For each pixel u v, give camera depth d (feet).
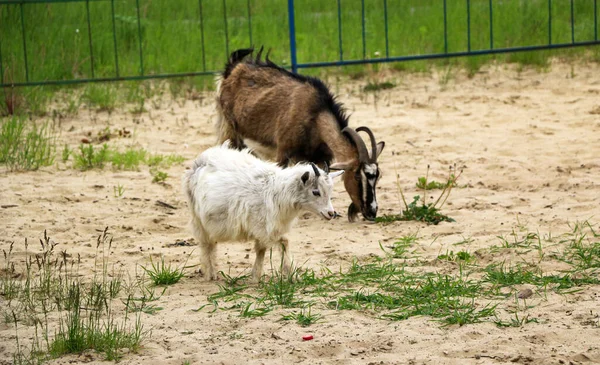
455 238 37.86
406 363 24.17
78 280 33.06
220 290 31.71
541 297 29.53
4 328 28.45
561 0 88.33
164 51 79.61
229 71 47.93
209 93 73.00
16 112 65.62
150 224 41.65
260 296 31.01
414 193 46.16
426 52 79.97
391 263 34.01
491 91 69.77
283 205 31.91
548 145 54.34
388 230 39.96
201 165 33.86
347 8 91.30
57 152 55.52
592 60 77.51
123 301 30.89
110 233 40.06
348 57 78.89
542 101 65.77
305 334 26.71
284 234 32.86
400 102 67.46
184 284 33.17
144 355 25.57
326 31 84.94
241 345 25.90
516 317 27.07
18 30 78.02
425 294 30.19
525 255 34.47
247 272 34.60
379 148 41.93
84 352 25.93
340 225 41.55
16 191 46.65
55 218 42.14
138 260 36.32
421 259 34.91
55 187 47.32
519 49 69.82
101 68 76.38
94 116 65.82
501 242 36.68
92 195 46.24
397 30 84.48
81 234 39.99
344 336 26.43
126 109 67.92
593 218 39.55
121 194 46.29
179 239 39.47
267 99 45.06
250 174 32.60
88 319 28.73
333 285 31.94
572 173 48.14
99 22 82.99
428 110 64.95
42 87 70.03
